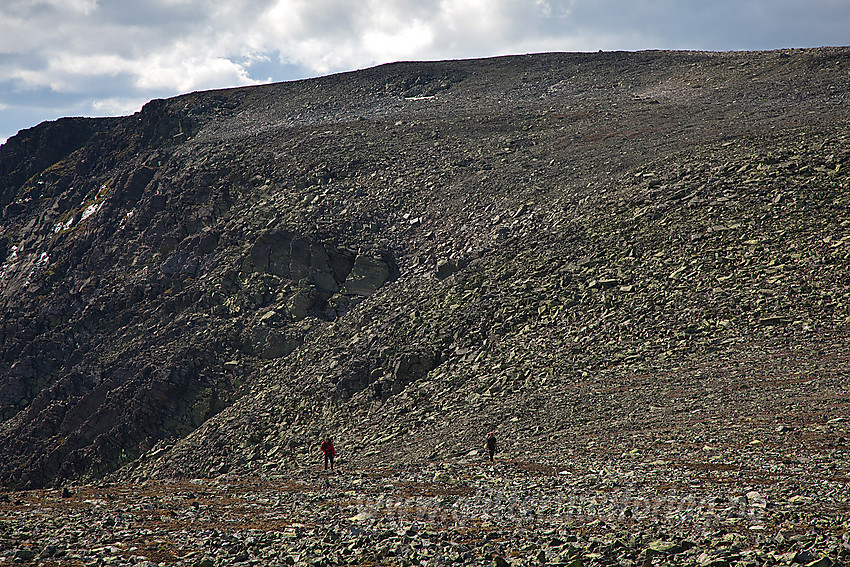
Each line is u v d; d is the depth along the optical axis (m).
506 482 27.12
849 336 42.28
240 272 79.88
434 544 16.34
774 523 16.12
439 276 68.94
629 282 56.00
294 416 55.53
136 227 99.31
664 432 34.19
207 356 69.44
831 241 53.12
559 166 86.00
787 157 69.06
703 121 92.81
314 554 16.16
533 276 61.44
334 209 88.62
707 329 47.50
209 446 55.22
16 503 26.72
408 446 42.69
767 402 35.91
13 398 76.00
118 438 62.25
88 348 79.12
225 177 101.94
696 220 61.66
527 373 48.34
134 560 15.94
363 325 65.94
